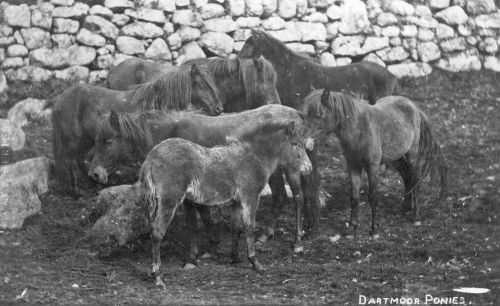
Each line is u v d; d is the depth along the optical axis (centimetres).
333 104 1100
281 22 1655
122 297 903
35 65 1533
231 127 1050
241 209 1002
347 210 1252
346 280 977
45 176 1224
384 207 1273
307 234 1145
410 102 1225
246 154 992
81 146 1216
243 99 1202
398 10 1748
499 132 1505
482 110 1600
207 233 1079
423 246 1121
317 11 1694
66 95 1211
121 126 1045
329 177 1345
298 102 1291
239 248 1099
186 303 884
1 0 1561
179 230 1104
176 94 1135
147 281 966
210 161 966
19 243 1077
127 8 1592
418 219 1211
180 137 1051
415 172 1231
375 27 1716
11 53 1528
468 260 1062
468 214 1241
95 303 881
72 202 1202
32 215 1145
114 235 1058
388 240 1141
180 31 1609
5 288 923
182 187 936
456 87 1700
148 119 1062
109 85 1413
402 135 1184
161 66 1405
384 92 1337
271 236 1126
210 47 1619
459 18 1791
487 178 1343
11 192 1134
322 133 1100
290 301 898
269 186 1196
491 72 1780
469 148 1442
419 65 1725
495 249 1102
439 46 1766
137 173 1252
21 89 1507
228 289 938
